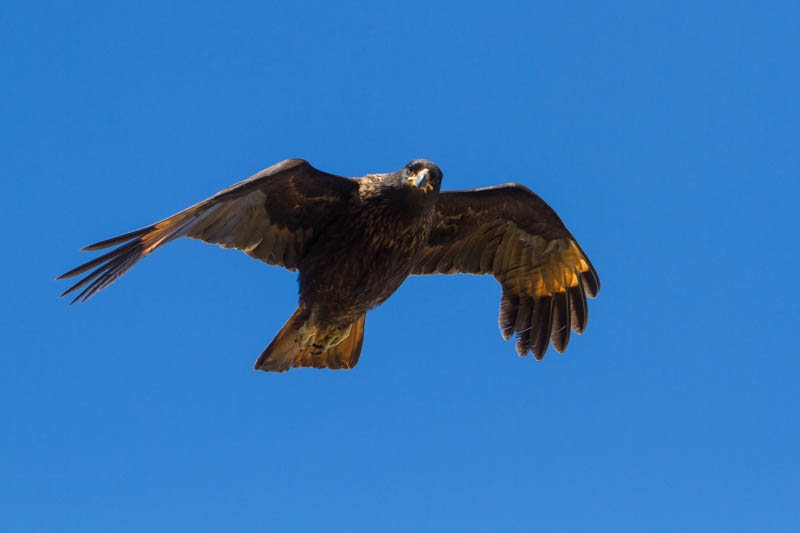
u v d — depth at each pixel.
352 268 14.16
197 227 13.23
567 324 16.59
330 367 15.37
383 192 13.88
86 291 11.54
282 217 13.83
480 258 16.30
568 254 16.30
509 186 15.51
